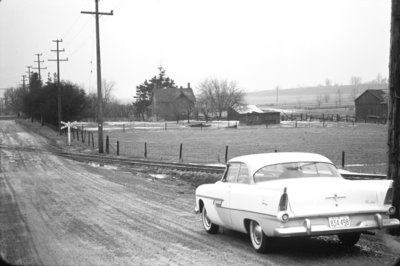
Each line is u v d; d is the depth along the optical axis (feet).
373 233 26.25
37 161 97.30
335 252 25.79
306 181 25.26
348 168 69.77
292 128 233.55
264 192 24.75
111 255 26.45
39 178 68.80
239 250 26.81
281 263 23.68
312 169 26.96
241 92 370.32
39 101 244.01
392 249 26.32
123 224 35.65
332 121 305.53
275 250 26.58
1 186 60.08
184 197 50.31
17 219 38.34
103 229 33.94
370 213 24.27
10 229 34.40
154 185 61.36
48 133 207.82
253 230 26.53
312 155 28.25
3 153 117.70
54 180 66.33
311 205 23.54
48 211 41.98
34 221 37.42
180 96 403.34
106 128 251.60
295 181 25.41
